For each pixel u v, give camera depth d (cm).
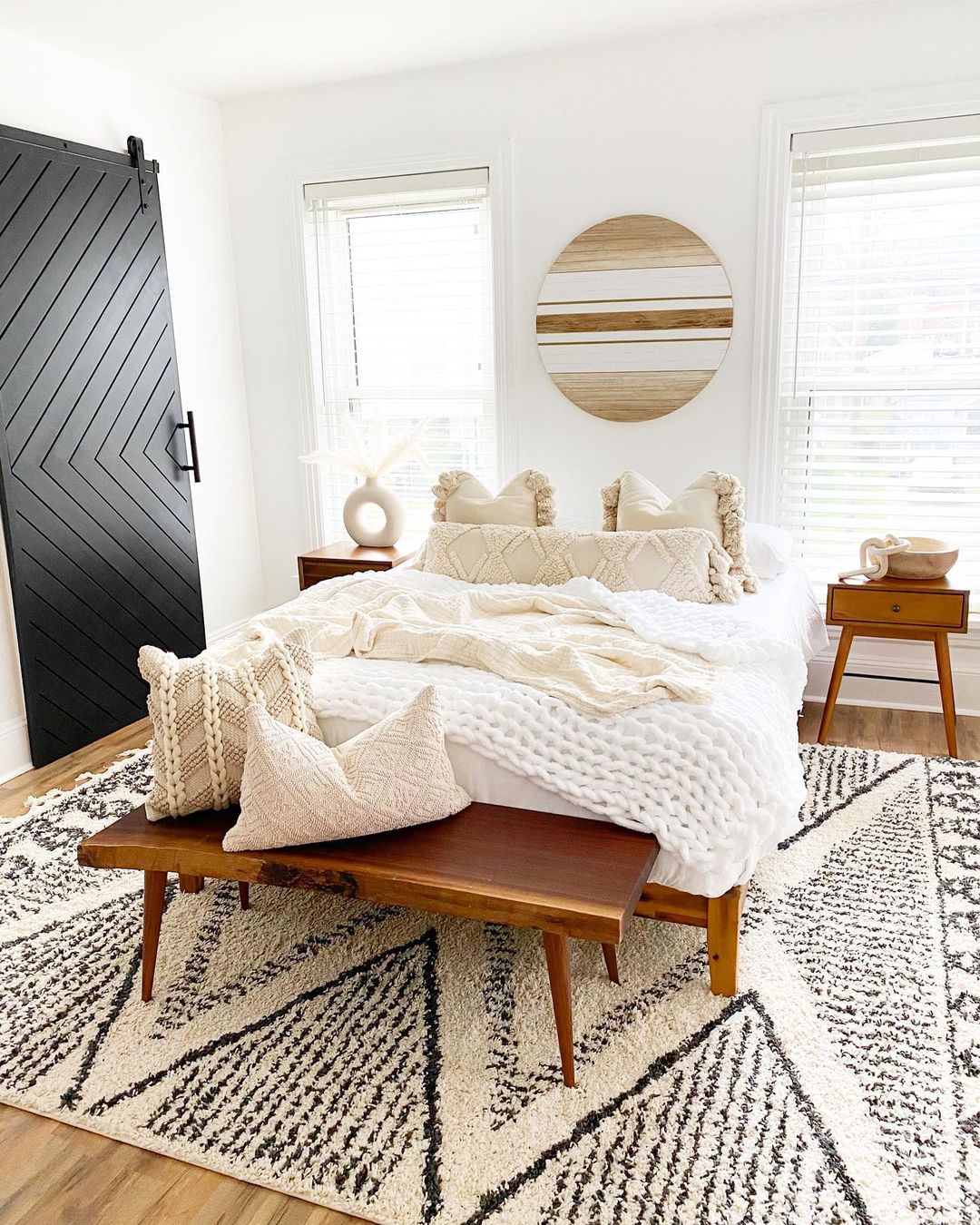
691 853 184
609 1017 194
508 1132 165
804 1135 162
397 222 409
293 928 229
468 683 220
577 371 386
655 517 316
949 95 320
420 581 317
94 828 283
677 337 369
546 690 214
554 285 381
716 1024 190
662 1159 158
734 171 350
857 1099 169
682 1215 148
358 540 407
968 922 222
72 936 229
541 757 201
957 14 315
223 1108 173
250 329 438
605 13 323
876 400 354
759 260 352
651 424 382
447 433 425
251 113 412
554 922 165
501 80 372
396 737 196
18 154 312
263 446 450
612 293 374
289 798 185
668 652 236
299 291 423
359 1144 163
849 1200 149
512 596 291
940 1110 166
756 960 210
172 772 204
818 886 239
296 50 350
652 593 289
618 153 364
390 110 390
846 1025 189
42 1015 200
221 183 422
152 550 384
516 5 313
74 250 336
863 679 371
